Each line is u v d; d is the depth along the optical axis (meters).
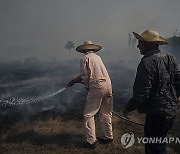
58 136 4.44
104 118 4.18
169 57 2.96
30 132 4.55
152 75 2.80
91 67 4.08
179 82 2.98
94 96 4.06
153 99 2.87
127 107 2.88
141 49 3.06
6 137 4.34
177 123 4.86
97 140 4.25
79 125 4.90
